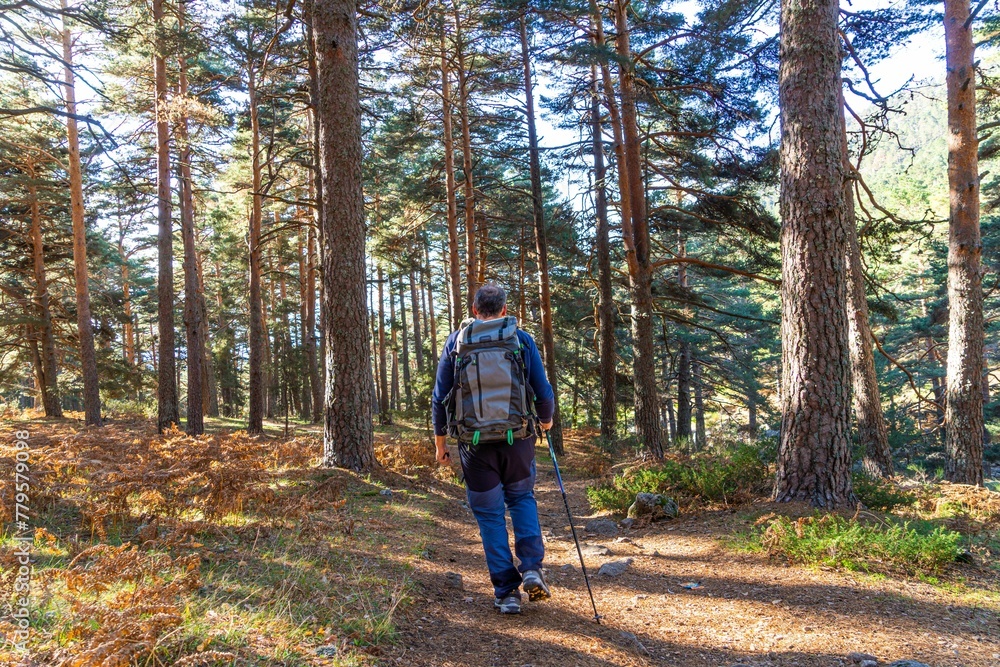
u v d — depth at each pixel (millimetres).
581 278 22016
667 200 21516
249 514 5703
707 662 3238
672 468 8219
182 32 13688
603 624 3783
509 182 20906
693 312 25016
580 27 13328
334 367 8945
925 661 3119
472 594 4344
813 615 3783
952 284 11188
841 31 11633
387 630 3322
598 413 29281
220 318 35562
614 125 14023
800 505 5855
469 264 18125
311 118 20078
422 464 10648
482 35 16734
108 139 9492
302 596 3607
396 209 20219
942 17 11445
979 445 10797
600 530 7098
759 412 31266
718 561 5094
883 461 11477
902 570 4500
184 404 44875
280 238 25812
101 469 5539
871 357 11750
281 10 14258
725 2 11773
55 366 23922
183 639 2654
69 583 2939
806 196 6066
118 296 26781
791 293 6156
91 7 9805
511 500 3943
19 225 24547
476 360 3701
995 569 4555
